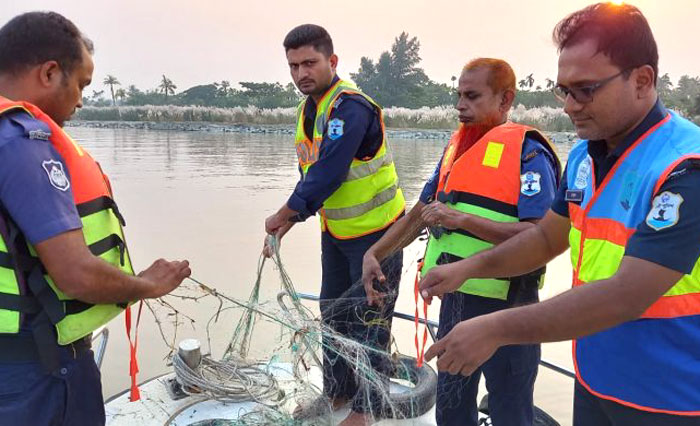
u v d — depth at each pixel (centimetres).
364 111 248
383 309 257
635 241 122
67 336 149
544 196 200
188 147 2286
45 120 145
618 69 125
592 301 119
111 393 349
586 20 127
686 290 131
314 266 607
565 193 166
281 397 268
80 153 156
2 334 142
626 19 124
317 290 528
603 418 153
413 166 1464
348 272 285
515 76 224
